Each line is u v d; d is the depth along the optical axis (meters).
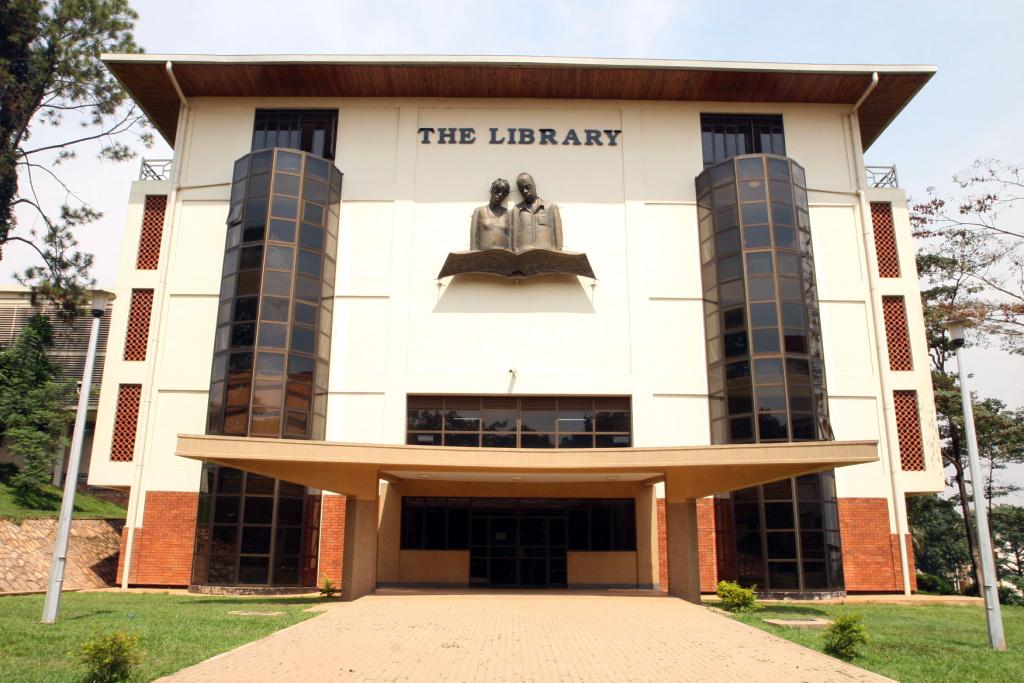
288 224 22.62
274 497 20.88
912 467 23.20
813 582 20.62
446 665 9.84
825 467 16.22
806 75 23.91
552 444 22.94
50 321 29.61
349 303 23.75
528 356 23.45
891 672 10.02
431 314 23.75
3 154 26.34
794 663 10.27
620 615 14.84
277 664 9.66
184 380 23.16
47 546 21.03
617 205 24.69
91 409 31.86
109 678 8.30
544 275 23.97
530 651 10.89
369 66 23.66
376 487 18.81
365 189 24.67
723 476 17.34
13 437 26.19
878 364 23.53
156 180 25.41
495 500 23.36
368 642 11.40
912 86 24.27
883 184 25.91
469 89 24.88
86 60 27.75
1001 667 10.45
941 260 27.56
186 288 23.83
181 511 22.23
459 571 22.83
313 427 22.02
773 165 23.42
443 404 23.22
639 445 22.73
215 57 23.30
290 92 25.03
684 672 9.61
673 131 25.25
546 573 22.84
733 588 16.34
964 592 28.14
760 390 21.75
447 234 24.42
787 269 22.64
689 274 24.09
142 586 21.75
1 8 26.45
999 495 33.16
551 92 25.00
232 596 19.50
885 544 22.27
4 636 11.10
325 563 21.78
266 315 21.83
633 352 23.45
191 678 8.80
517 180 24.38
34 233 26.86
